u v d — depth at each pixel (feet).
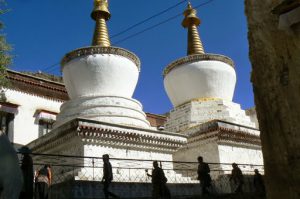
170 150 73.15
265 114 19.57
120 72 80.74
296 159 17.83
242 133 81.61
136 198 47.16
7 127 92.94
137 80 87.61
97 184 50.98
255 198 52.60
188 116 88.02
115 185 53.16
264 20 20.79
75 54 81.10
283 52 19.54
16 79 97.45
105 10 93.56
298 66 18.80
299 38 19.02
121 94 80.48
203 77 91.86
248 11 21.72
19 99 97.40
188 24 107.55
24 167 38.24
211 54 94.07
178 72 93.76
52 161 67.97
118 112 73.67
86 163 59.77
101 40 90.17
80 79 79.56
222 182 72.28
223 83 93.30
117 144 65.05
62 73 85.76
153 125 132.16
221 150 77.20
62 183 50.37
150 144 69.72
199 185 64.69
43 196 42.88
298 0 18.83
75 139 62.85
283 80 19.22
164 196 48.11
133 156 66.80
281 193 17.98
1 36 59.26
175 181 68.08
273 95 19.43
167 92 98.32
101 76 79.05
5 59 59.31
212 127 78.23
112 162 63.05
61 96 107.14
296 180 17.60
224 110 87.61
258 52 20.59
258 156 84.79
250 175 77.51
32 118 98.27
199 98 91.30
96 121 62.85
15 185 14.93
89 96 76.59
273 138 18.94
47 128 100.78
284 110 18.83
